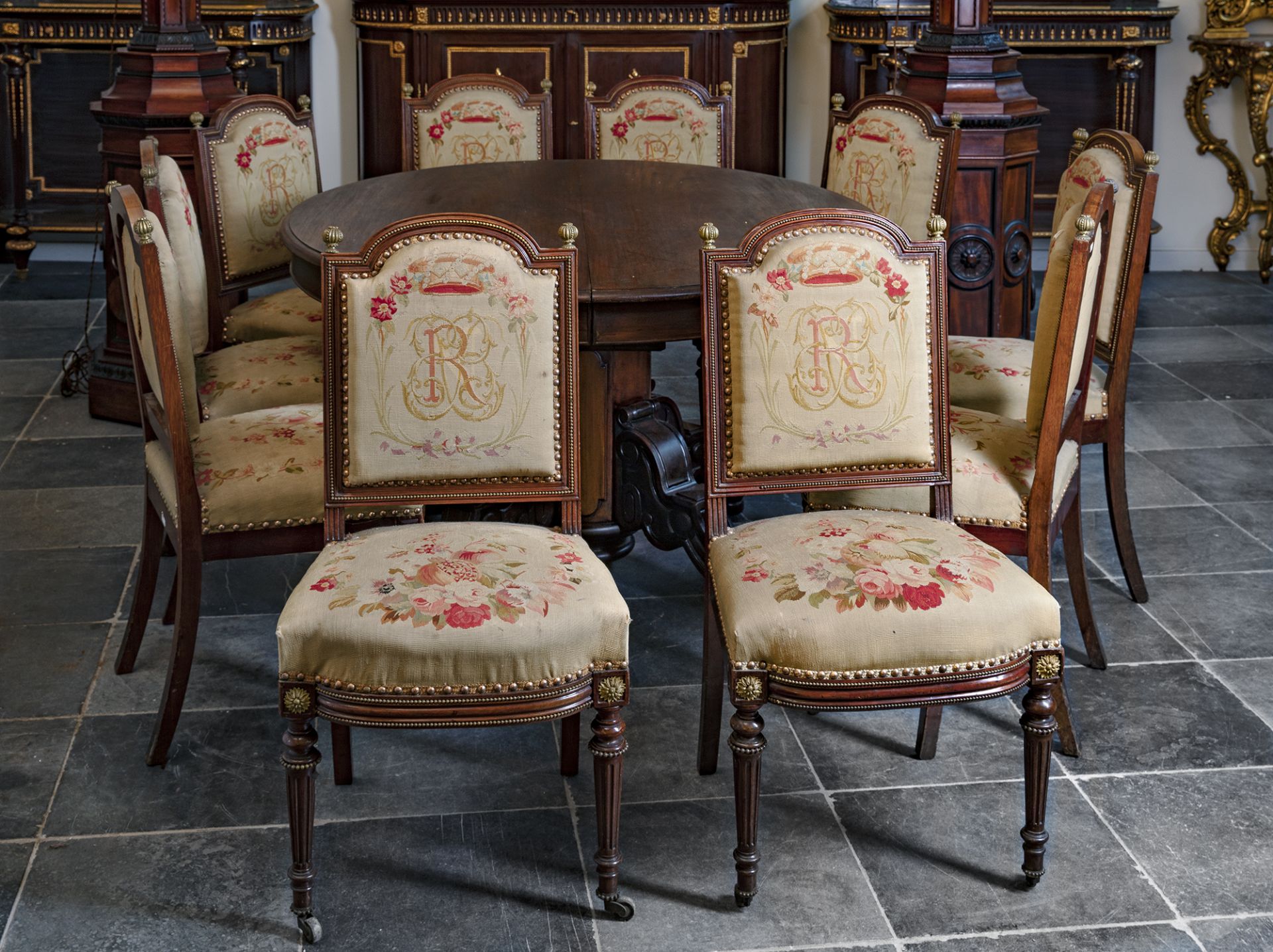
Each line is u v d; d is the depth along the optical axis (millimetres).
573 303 2453
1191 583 3441
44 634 3145
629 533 3447
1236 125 6500
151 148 3014
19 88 6141
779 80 6297
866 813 2535
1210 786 2613
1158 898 2303
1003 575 2279
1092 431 3207
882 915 2264
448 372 2424
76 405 4625
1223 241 6566
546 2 6012
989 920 2250
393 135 6203
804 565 2293
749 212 3424
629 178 3873
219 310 3758
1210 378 5023
